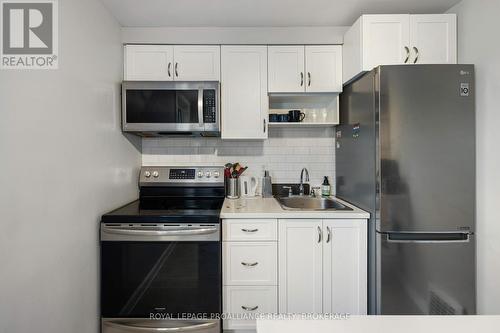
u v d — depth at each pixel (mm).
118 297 1674
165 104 2035
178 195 2377
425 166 1655
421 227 1659
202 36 2148
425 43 1824
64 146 1328
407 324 686
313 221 1815
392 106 1656
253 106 2186
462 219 1662
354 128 2037
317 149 2535
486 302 1624
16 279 1052
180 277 1692
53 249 1247
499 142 1534
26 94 1118
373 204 1747
